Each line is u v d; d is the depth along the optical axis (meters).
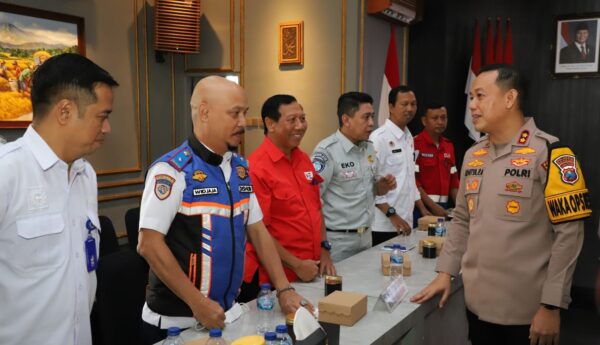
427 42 5.41
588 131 5.00
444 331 2.38
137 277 2.00
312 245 2.46
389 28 5.39
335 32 5.05
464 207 2.08
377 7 4.92
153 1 5.62
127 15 5.39
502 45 5.32
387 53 5.39
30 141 1.37
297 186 2.47
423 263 2.58
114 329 1.88
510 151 1.83
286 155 2.48
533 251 1.78
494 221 1.84
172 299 1.65
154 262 1.55
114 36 5.26
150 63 5.66
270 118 2.43
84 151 1.41
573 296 4.71
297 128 2.42
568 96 5.06
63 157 1.40
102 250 2.84
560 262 1.66
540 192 1.77
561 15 5.02
